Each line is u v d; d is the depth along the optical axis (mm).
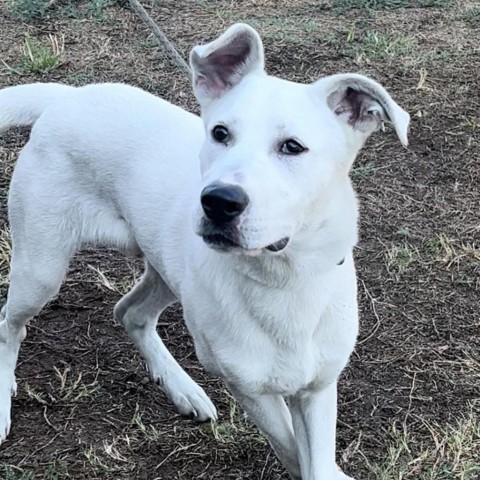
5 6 2467
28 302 1217
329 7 2500
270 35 2303
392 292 1487
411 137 1898
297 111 925
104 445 1211
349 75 942
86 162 1163
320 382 1039
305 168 916
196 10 2475
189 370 1346
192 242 1047
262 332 997
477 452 1190
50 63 2143
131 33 2324
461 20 2424
